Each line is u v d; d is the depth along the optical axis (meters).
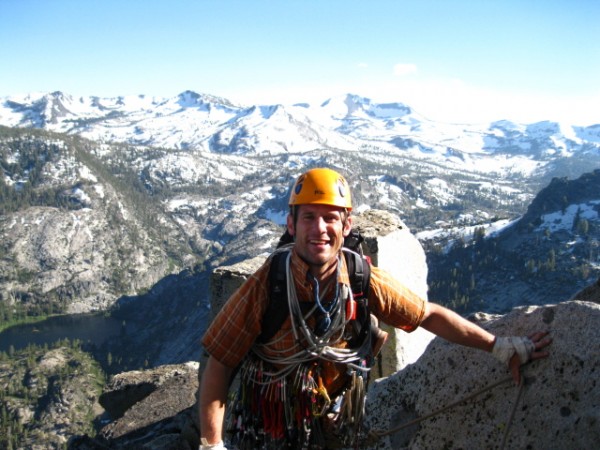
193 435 7.43
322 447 2.61
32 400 133.38
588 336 2.66
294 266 2.50
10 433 117.75
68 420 125.94
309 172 2.54
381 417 3.64
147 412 9.23
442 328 2.72
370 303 2.62
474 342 2.75
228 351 2.52
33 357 154.75
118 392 10.78
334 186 2.46
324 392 2.52
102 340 188.00
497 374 3.01
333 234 2.46
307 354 2.48
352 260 2.56
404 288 2.66
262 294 2.51
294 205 2.49
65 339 173.25
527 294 157.75
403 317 2.64
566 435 2.58
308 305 2.48
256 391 2.62
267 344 2.54
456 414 3.14
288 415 2.54
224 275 6.87
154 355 172.00
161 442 7.62
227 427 2.82
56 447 114.38
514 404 2.81
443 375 3.33
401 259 6.99
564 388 2.66
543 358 2.78
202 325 179.75
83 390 137.50
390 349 6.81
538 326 2.88
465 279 174.00
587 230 176.00
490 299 158.62
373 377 6.97
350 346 2.58
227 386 2.57
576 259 164.00
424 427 3.31
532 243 181.25
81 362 155.00
